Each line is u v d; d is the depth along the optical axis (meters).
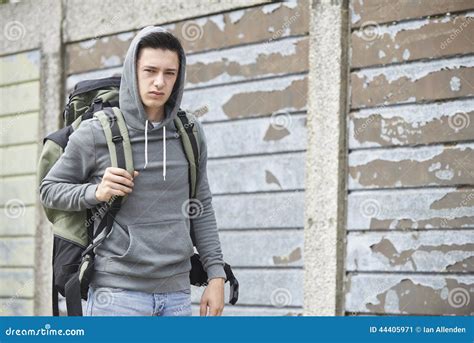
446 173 9.74
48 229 14.31
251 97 11.70
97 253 6.77
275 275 11.34
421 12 10.03
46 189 6.86
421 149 9.96
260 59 11.60
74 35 14.08
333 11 10.78
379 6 10.41
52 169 6.92
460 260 9.56
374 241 10.34
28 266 14.59
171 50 6.84
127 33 13.27
